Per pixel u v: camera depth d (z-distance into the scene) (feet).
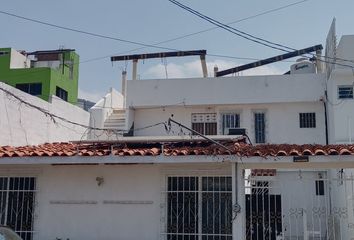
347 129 62.44
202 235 34.42
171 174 35.45
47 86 132.16
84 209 36.01
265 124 71.26
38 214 36.50
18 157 34.86
